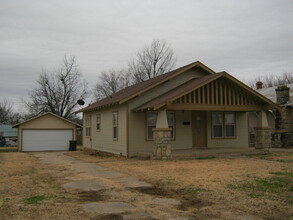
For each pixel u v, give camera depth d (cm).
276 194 763
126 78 4722
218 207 662
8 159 1814
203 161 1424
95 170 1234
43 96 4428
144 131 1706
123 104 1725
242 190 807
